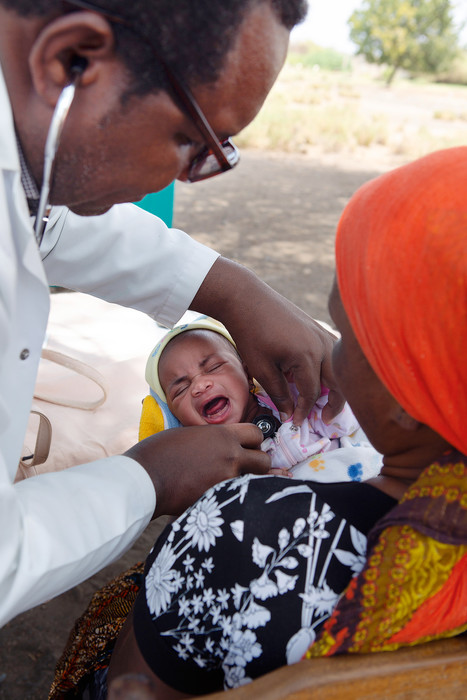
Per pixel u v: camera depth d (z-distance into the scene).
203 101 1.02
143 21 0.93
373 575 0.89
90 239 1.68
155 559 1.04
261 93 1.05
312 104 19.77
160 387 1.98
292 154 12.72
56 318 3.15
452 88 31.41
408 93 27.30
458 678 0.92
